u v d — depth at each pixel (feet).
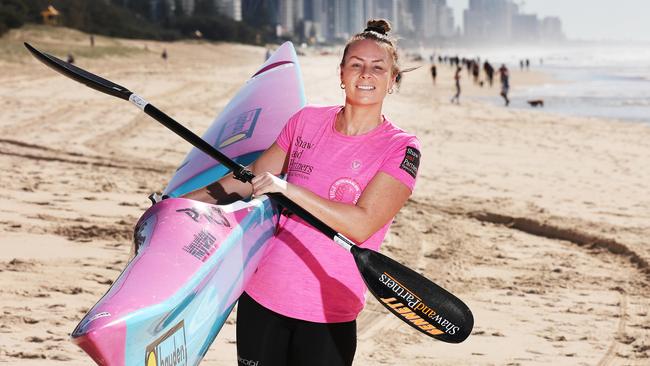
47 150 36.14
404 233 24.03
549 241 24.27
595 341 15.84
